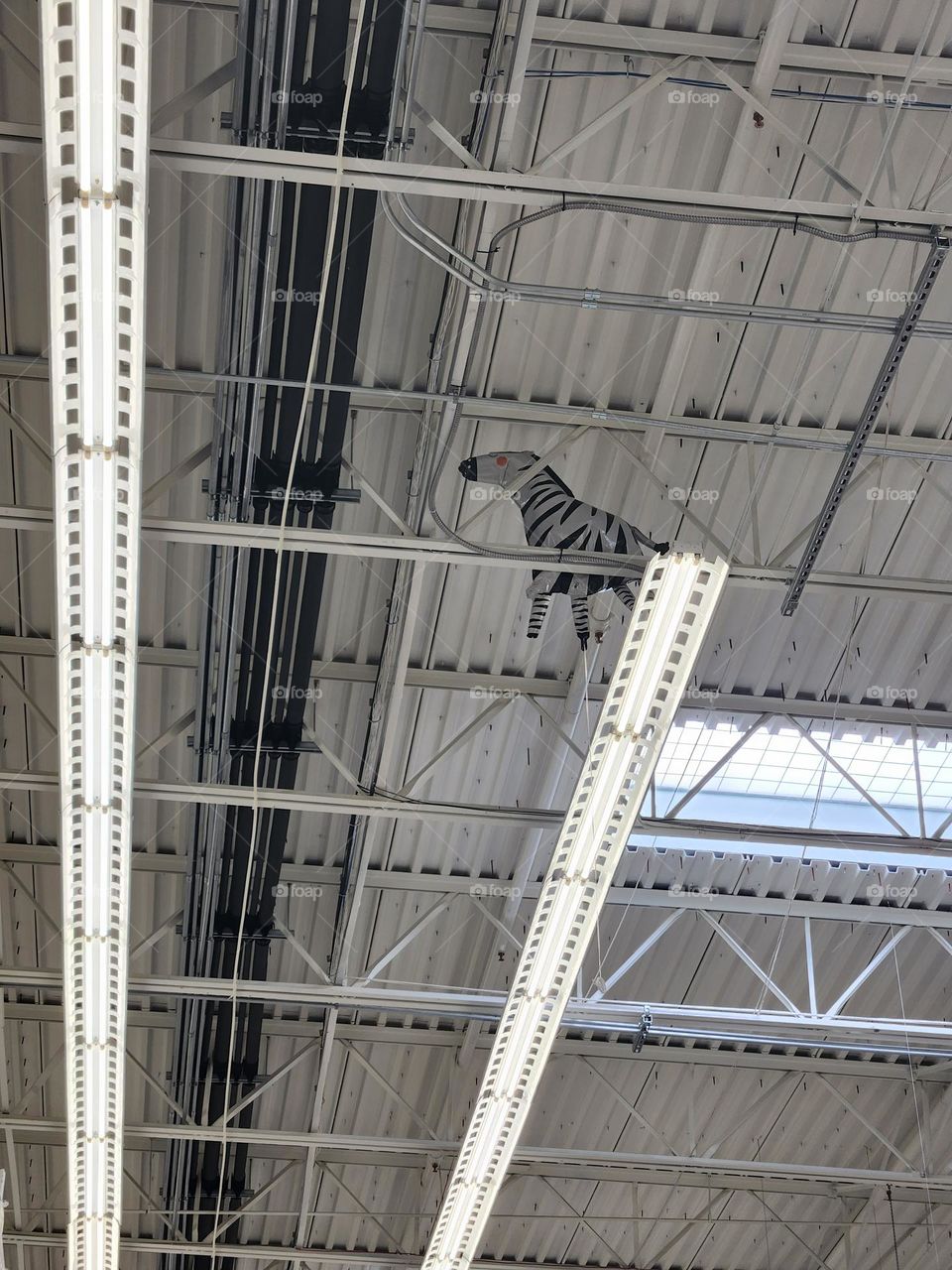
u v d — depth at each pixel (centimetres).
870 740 1070
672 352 846
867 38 754
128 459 564
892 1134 1395
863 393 888
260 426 757
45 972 1054
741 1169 1209
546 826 935
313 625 844
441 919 1155
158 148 609
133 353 527
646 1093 1341
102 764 698
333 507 801
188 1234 1359
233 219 660
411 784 933
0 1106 1185
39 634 959
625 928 1193
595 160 788
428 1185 1355
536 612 825
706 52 742
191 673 971
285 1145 1337
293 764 926
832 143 789
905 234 672
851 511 942
